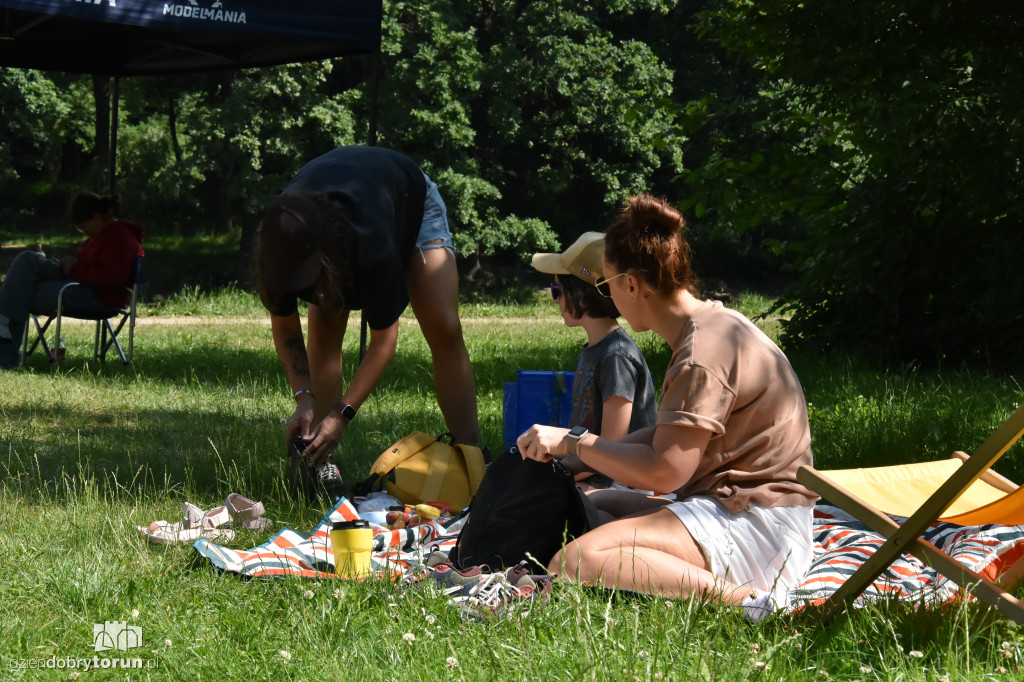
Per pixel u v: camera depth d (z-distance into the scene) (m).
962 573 2.74
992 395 8.23
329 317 4.50
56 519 4.24
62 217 37.41
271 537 4.08
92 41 11.63
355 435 6.67
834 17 9.65
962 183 10.90
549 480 3.50
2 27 10.48
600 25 31.98
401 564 3.73
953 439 6.44
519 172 31.47
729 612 2.91
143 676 2.74
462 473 4.97
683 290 3.26
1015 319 11.09
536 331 19.30
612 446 3.21
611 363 4.18
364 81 27.84
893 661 2.67
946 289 11.48
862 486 3.58
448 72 27.41
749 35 11.04
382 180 4.78
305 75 26.34
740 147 12.42
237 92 25.91
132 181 34.66
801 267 12.83
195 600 3.21
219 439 6.27
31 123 35.19
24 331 9.80
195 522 4.18
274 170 27.86
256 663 2.76
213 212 37.62
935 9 9.82
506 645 2.72
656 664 2.53
